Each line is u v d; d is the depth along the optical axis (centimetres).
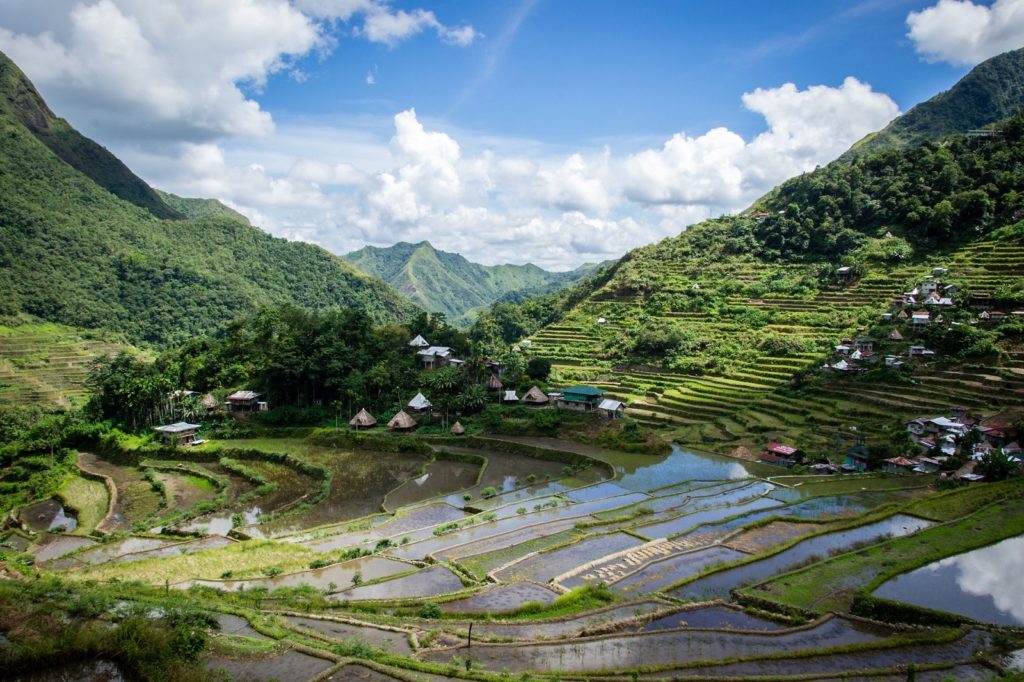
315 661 2872
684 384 10569
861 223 14200
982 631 3262
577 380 11475
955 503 5356
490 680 2741
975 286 10450
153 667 2592
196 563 4678
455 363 11906
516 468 7831
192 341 12569
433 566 4547
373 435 8981
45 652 2603
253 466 8050
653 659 3067
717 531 5156
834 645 3173
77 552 5197
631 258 17725
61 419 9712
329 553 4869
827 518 5300
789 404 9069
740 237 16012
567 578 4234
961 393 8025
